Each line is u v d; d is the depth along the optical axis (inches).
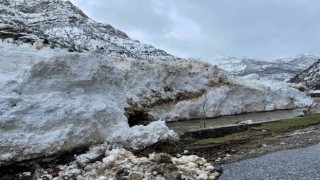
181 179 693.3
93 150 837.8
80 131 845.2
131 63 1787.6
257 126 1391.5
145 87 1759.4
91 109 886.4
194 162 797.2
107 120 916.6
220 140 1114.7
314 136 1157.7
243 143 1078.4
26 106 811.4
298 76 5605.3
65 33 4603.8
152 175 688.4
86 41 4384.8
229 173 770.8
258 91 2139.5
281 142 1076.5
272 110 2188.7
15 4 5787.4
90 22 5753.0
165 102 1780.3
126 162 735.7
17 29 1768.0
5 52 916.0
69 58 922.7
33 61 908.6
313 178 713.0
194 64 2016.5
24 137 776.3
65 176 706.8
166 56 4692.4
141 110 1653.5
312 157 880.9
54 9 5792.3
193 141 1106.7
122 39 5216.5
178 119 1772.9
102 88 982.4
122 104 1027.3
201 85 1945.1
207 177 725.9
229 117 1861.5
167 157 728.3
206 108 1876.2
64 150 813.2
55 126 824.9
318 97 3415.4
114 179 679.1
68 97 888.9
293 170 773.3
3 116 772.0
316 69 5177.2
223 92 1969.7
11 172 751.7
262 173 760.3
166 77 1849.2
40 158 784.9
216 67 2053.4
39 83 865.5
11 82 834.2
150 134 917.8
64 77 904.9
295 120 1519.4
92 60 965.8
